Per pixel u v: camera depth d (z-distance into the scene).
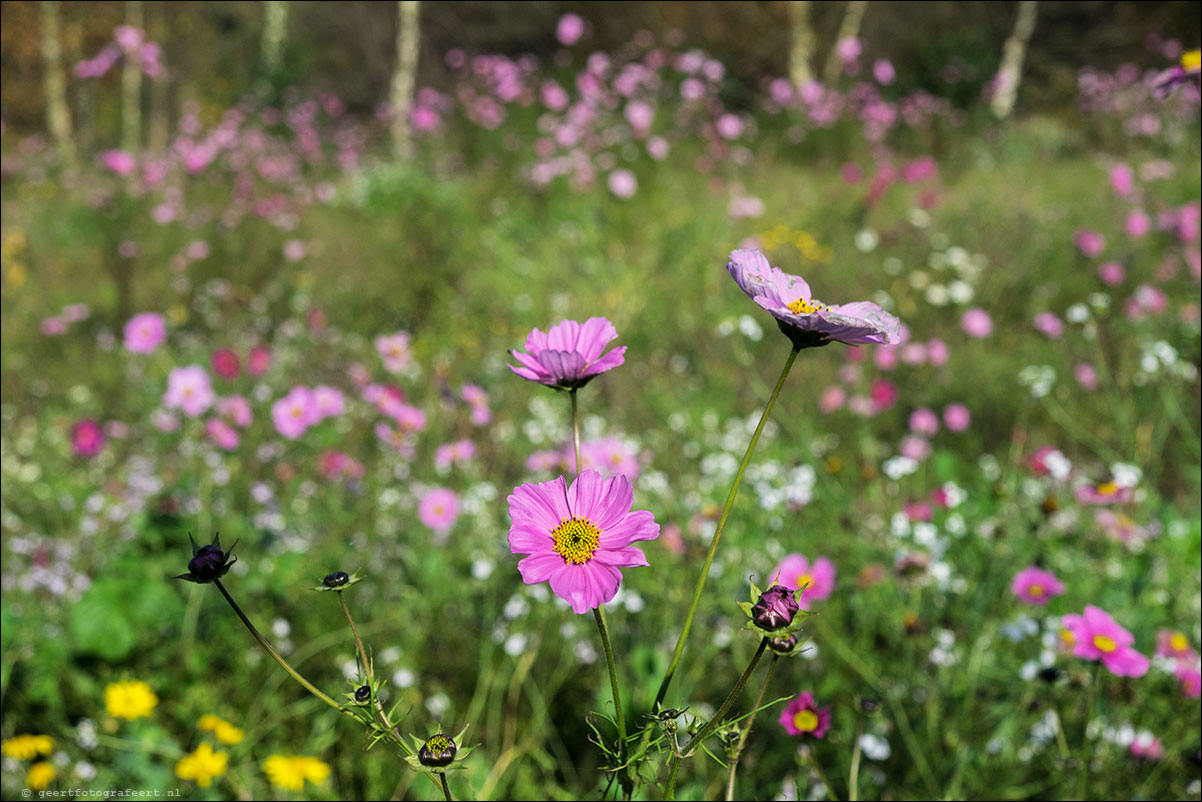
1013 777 2.24
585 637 2.82
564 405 4.66
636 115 8.35
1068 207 7.46
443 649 2.90
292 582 3.16
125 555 3.05
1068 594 2.80
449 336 5.55
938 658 2.45
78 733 2.56
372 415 4.61
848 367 4.76
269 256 7.19
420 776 2.12
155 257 7.19
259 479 4.14
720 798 2.23
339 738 2.65
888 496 3.79
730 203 7.48
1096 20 16.03
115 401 5.20
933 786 2.19
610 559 1.19
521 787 2.35
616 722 1.27
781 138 10.89
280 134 11.85
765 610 1.16
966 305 5.75
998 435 4.51
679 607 2.76
